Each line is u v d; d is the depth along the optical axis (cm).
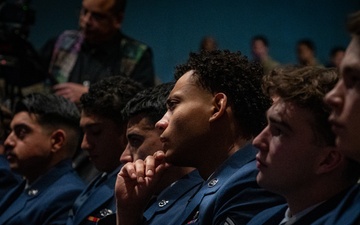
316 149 182
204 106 226
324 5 931
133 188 238
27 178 330
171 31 902
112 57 400
